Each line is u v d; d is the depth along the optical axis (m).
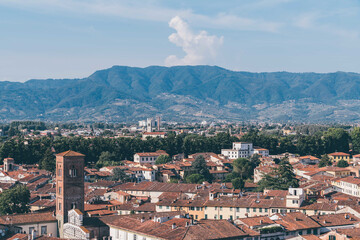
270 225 186.12
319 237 178.88
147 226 184.25
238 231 175.25
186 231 168.75
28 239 166.62
